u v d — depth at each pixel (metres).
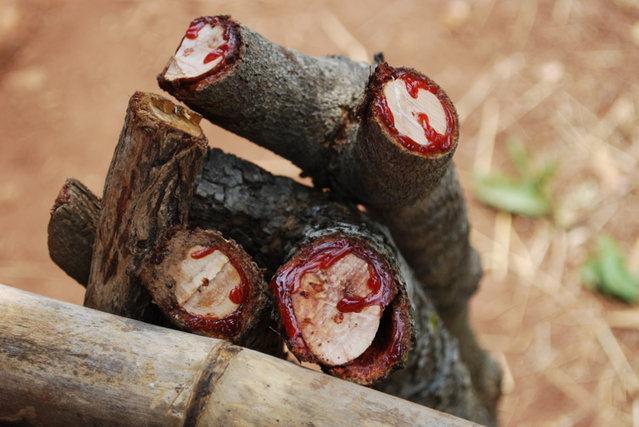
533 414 1.21
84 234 0.71
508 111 1.54
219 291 0.67
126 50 1.66
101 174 1.49
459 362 0.84
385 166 0.68
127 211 0.66
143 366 0.64
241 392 0.63
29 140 1.54
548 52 1.63
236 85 0.68
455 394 0.82
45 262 1.38
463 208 0.81
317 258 0.67
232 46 0.68
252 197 0.72
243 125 0.71
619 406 1.21
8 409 0.64
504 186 1.44
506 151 1.50
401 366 0.66
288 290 0.66
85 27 1.72
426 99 0.67
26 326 0.64
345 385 0.64
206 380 0.63
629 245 1.38
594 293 1.34
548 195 1.44
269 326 0.69
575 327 1.30
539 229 1.41
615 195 1.43
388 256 0.68
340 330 0.66
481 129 1.52
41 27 1.73
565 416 1.20
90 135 1.54
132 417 0.63
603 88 1.57
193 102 0.68
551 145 1.50
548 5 1.70
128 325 0.65
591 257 1.36
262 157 1.47
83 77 1.63
